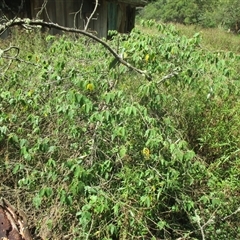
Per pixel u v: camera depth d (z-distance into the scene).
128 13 10.94
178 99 3.40
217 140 3.41
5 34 6.57
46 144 2.49
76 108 2.50
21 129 2.79
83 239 2.32
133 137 2.54
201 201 2.63
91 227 2.20
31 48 5.44
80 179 2.21
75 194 2.16
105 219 2.29
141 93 2.67
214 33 18.78
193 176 2.66
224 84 3.16
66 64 3.38
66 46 3.54
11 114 2.96
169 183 2.28
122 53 2.97
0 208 2.29
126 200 2.26
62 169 2.47
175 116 3.31
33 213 2.69
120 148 2.43
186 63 3.14
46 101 3.08
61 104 2.70
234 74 3.34
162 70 2.94
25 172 2.91
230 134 3.46
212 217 2.36
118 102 2.59
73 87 2.90
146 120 2.46
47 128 2.98
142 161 2.46
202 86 3.22
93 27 8.66
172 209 2.41
